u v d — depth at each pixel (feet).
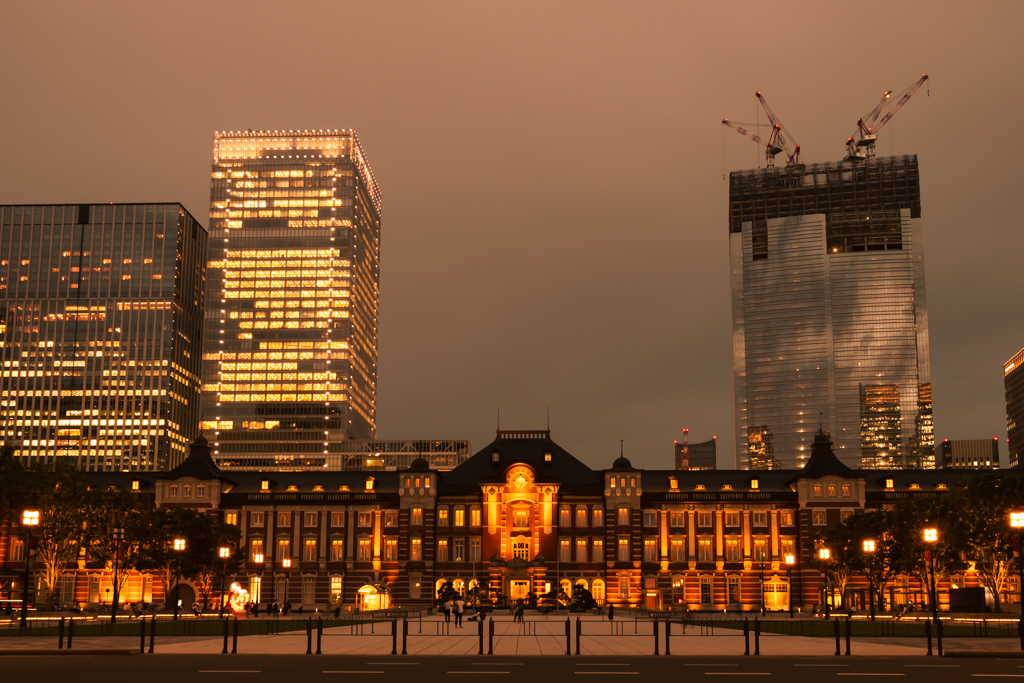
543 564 457.68
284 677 125.49
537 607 437.17
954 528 339.77
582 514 474.08
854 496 458.09
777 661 153.48
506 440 496.23
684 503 471.21
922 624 280.92
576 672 134.00
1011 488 333.42
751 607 459.73
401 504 471.62
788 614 411.34
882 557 386.73
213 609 435.94
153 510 403.13
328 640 205.87
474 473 486.38
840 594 445.37
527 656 162.20
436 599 445.37
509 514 471.62
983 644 189.98
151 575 456.86
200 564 398.01
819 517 458.09
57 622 277.44
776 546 465.06
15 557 456.45
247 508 476.54
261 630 246.88
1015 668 141.18
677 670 137.59
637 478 471.62
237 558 417.28
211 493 471.62
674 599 462.19
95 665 141.59
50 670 133.39
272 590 467.93
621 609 440.04
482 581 463.01
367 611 422.00
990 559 340.39
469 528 473.26
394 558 470.39
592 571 465.06
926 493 461.78
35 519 226.17
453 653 168.04
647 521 472.03
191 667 138.82
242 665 142.72
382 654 164.86
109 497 394.32
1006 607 376.27
